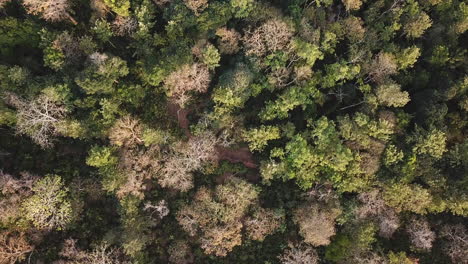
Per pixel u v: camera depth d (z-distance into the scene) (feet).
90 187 172.24
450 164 171.53
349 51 180.45
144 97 183.42
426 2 185.47
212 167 178.50
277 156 175.52
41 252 168.45
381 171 171.22
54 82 168.25
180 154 173.06
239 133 178.19
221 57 185.47
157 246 177.37
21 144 177.37
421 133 168.55
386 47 179.42
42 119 161.99
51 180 160.86
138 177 170.19
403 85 184.03
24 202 155.43
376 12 186.60
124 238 162.91
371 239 167.53
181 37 178.50
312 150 169.17
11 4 180.45
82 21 188.24
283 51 173.88
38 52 181.68
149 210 176.14
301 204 175.11
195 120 185.26
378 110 175.73
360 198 171.42
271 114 173.27
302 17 181.37
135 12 174.50
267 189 183.32
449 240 176.96
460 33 186.29
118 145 169.68
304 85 176.14
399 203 168.76
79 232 173.68
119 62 167.84
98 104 173.99
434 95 173.88
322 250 178.91
